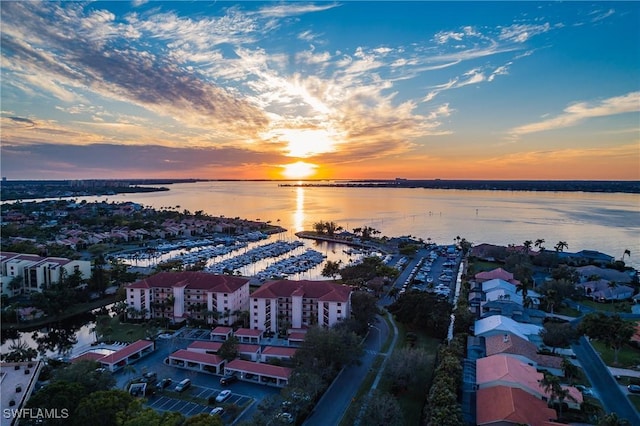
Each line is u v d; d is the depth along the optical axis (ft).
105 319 467.11
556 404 293.02
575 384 328.90
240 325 474.49
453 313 476.95
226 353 375.86
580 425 272.51
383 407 264.72
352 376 350.84
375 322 482.69
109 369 359.87
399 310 479.00
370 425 258.37
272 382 342.23
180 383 335.88
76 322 534.37
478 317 492.95
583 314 516.32
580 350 397.19
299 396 278.87
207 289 484.74
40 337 483.10
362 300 458.50
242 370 349.20
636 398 310.65
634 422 280.10
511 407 265.34
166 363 378.12
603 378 342.44
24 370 345.92
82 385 276.00
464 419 274.57
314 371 324.60
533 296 575.38
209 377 352.69
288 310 462.60
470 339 415.23
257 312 453.99
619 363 367.86
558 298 527.40
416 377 319.06
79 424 236.63
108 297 599.57
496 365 328.49
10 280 594.24
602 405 300.81
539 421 260.62
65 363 360.28
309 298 457.68
